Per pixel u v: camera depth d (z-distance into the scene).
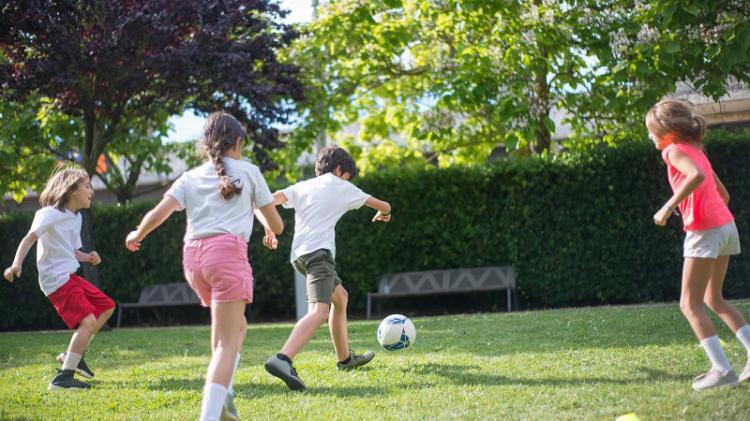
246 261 3.71
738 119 11.70
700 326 4.14
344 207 5.21
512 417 3.64
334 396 4.44
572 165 11.18
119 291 13.19
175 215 13.05
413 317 11.76
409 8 13.12
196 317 13.38
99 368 6.36
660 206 10.85
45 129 12.19
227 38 10.85
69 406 4.55
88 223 11.19
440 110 13.40
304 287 11.18
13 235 13.42
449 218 11.75
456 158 14.91
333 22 12.89
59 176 5.53
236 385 4.98
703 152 4.29
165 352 7.35
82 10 9.98
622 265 10.98
